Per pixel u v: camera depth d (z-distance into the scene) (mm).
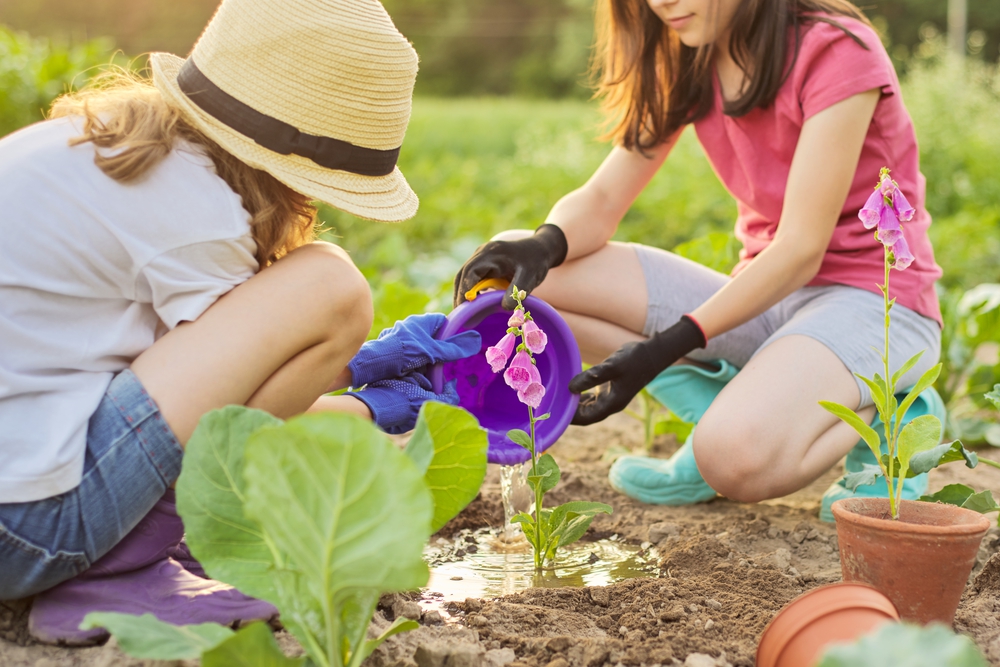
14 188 1455
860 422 1697
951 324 3445
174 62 1771
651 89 2465
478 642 1596
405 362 1907
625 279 2537
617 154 2605
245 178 1605
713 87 2451
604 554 2227
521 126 17594
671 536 2283
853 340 2244
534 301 2129
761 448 2129
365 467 1112
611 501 2619
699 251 3805
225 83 1556
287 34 1543
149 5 33062
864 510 1725
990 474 2867
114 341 1520
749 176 2439
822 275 2414
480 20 34094
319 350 1628
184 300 1534
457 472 1399
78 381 1484
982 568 1910
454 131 17266
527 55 33438
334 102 1580
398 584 1153
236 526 1335
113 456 1447
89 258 1473
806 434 2162
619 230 7656
